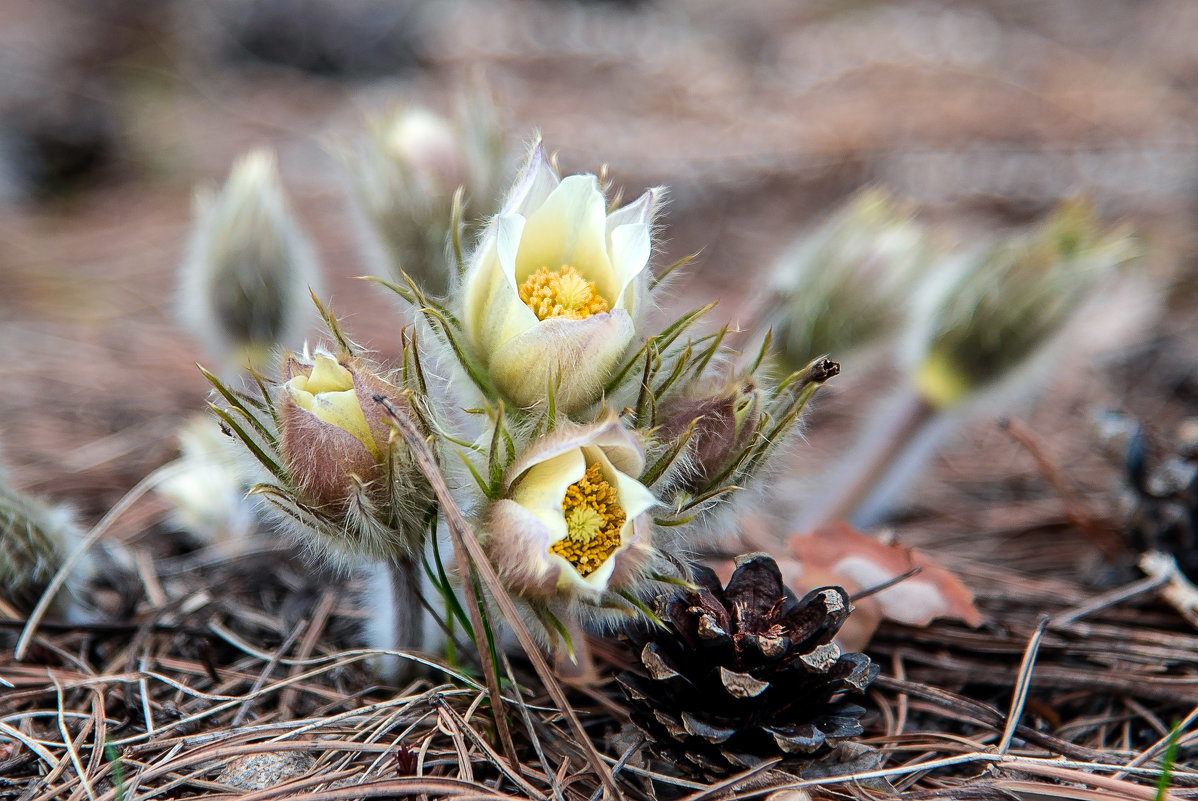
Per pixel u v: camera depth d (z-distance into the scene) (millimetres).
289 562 500
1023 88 1094
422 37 1210
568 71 1165
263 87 1147
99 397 598
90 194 937
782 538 523
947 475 572
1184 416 580
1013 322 495
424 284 477
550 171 424
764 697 421
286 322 504
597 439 404
